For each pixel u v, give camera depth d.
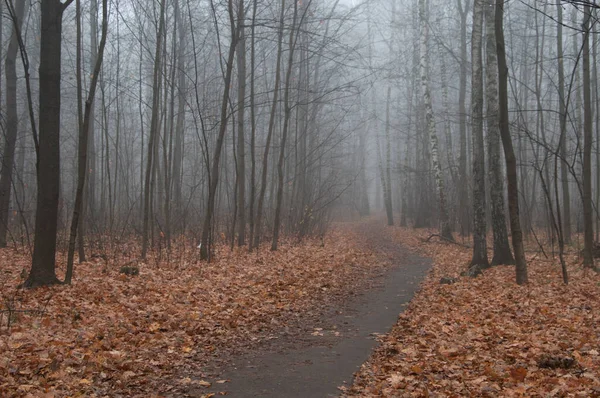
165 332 7.70
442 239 25.31
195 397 5.35
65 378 5.43
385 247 25.38
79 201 10.54
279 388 5.68
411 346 7.32
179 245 16.78
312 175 31.48
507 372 5.89
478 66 15.85
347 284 13.72
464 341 7.35
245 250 19.03
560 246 11.95
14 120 17.02
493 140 15.38
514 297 10.59
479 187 15.50
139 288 10.55
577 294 10.59
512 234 12.32
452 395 5.23
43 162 10.28
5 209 15.58
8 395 4.84
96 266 13.55
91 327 7.48
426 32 26.89
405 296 12.05
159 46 16.45
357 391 5.57
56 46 10.37
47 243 10.30
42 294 9.46
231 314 9.05
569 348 6.77
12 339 6.43
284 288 11.84
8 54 16.97
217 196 28.11
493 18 15.08
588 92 14.14
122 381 5.57
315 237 26.00
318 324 9.10
